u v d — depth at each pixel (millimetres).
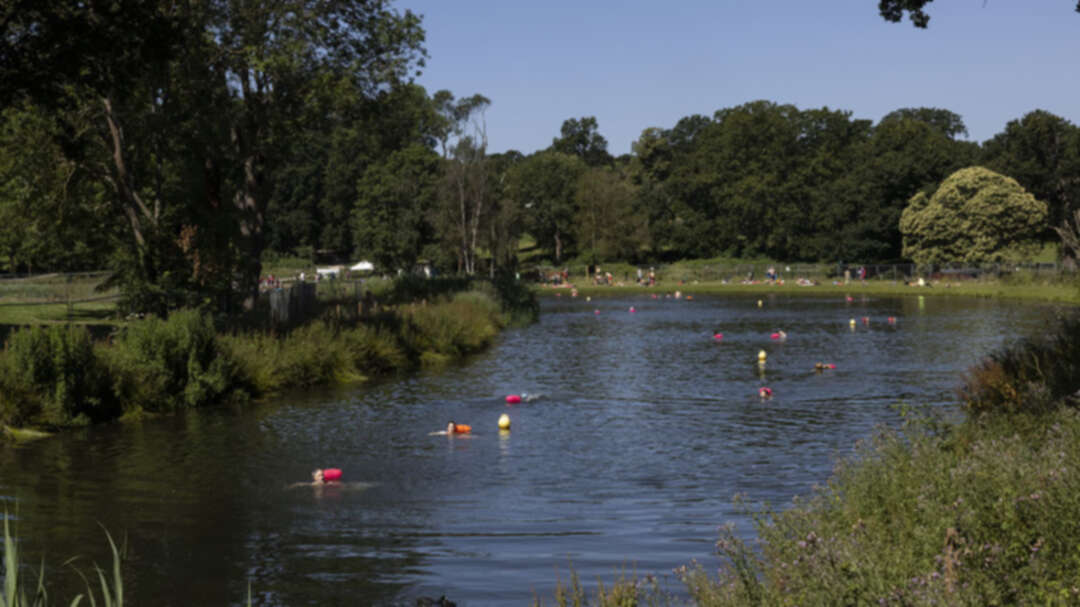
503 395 25266
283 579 9352
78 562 10047
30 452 17578
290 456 17016
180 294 32562
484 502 13273
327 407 23234
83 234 42781
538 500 13375
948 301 69500
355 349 30469
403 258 97375
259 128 36406
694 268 112938
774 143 125188
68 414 20375
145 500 13445
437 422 20906
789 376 28625
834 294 85562
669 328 50031
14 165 37031
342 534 11328
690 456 16734
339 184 128250
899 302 70625
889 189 109938
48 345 20828
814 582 5914
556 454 17078
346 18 36812
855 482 9805
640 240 126188
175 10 31812
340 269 110875
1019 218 89688
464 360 34781
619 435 19047
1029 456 9211
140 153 39188
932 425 12328
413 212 97312
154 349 23469
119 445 18234
